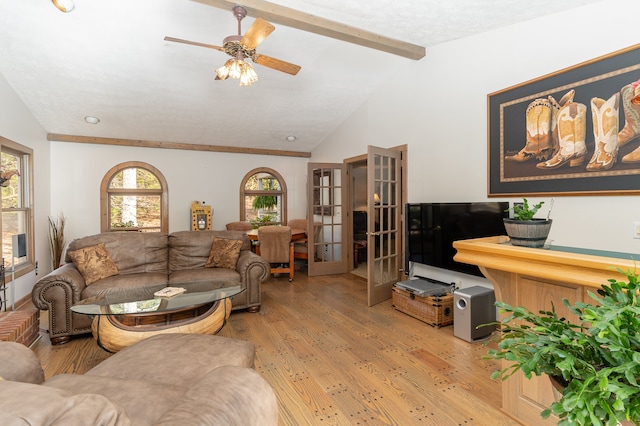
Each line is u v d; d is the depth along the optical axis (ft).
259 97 16.01
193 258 12.98
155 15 10.26
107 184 18.83
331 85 15.25
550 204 8.48
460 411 6.22
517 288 5.69
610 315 2.21
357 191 26.37
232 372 3.78
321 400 6.60
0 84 12.11
